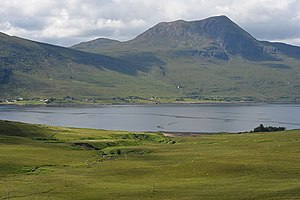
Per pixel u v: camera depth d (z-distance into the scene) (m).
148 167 84.19
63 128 183.38
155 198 54.91
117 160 100.75
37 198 57.59
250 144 121.00
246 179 65.12
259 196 52.06
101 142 140.12
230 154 97.31
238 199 51.41
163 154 109.88
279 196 51.28
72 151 119.00
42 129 169.75
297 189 54.28
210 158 89.75
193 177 70.19
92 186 65.56
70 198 57.31
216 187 60.12
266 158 85.25
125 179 72.12
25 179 72.94
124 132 179.75
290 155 89.12
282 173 68.25
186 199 53.28
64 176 76.31
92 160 102.31
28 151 110.06
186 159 94.75
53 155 106.81
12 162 90.19
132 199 55.19
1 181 71.00
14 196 59.34
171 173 75.19
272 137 143.62
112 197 56.94
